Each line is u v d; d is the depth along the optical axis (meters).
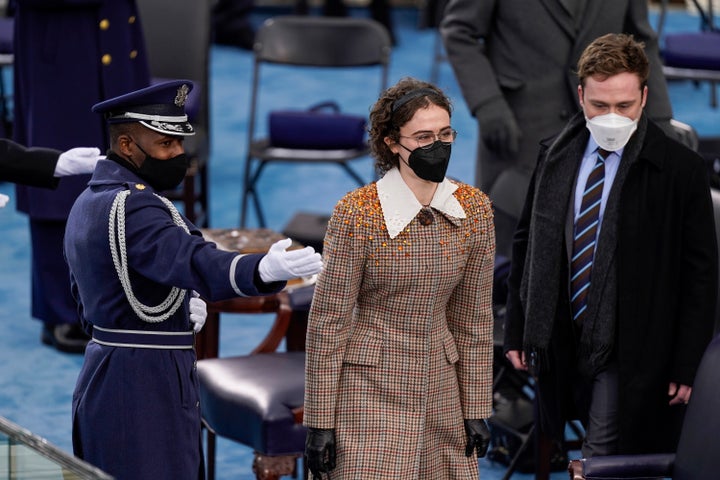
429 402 11.73
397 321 11.56
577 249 13.34
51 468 9.30
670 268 13.16
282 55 23.89
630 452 13.34
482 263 11.71
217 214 26.44
